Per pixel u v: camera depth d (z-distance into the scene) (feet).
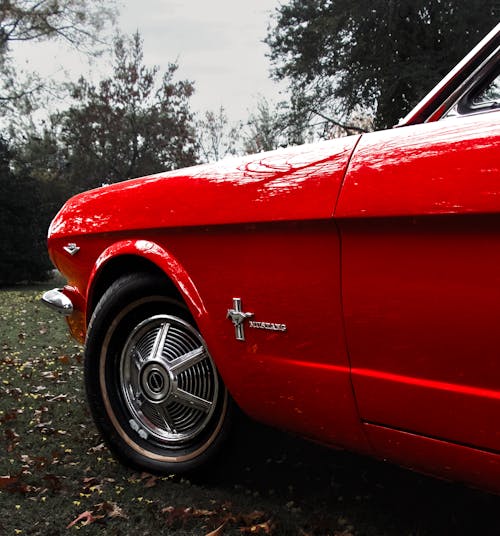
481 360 5.14
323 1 76.74
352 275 5.91
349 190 5.84
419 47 68.23
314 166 6.24
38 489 8.09
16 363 16.76
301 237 6.29
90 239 8.91
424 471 5.97
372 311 5.79
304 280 6.31
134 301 8.46
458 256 5.20
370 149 5.84
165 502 7.72
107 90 128.77
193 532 7.02
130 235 8.25
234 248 6.97
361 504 7.59
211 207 7.09
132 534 7.00
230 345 7.19
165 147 130.21
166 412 8.36
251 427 7.97
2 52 103.24
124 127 130.11
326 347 6.24
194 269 7.46
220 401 7.92
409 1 65.21
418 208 5.31
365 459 8.97
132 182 8.50
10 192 81.30
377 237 5.70
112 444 8.65
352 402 6.12
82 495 7.88
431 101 5.94
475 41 63.87
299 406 6.68
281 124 79.15
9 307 34.60
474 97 5.74
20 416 11.44
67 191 115.34
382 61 68.64
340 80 73.77
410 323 5.54
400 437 5.85
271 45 78.74
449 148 5.29
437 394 5.42
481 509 7.36
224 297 7.14
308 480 8.32
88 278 9.21
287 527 7.03
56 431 10.48
